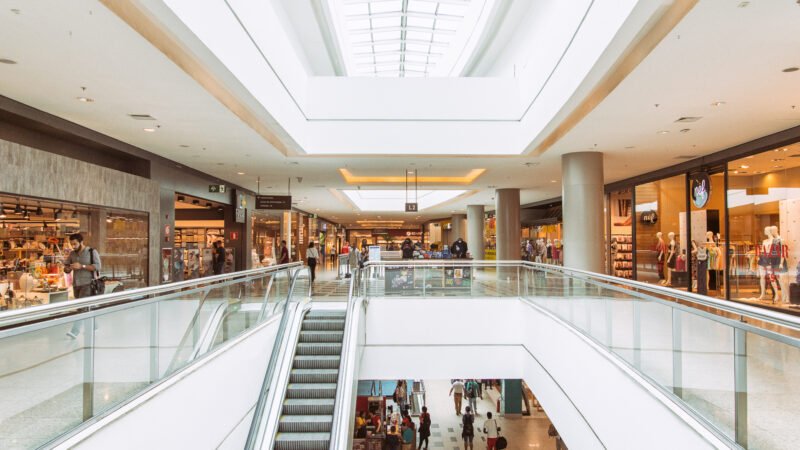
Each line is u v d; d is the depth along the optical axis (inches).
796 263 361.7
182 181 521.3
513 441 565.6
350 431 274.1
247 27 288.5
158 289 162.9
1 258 277.9
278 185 713.0
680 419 143.9
